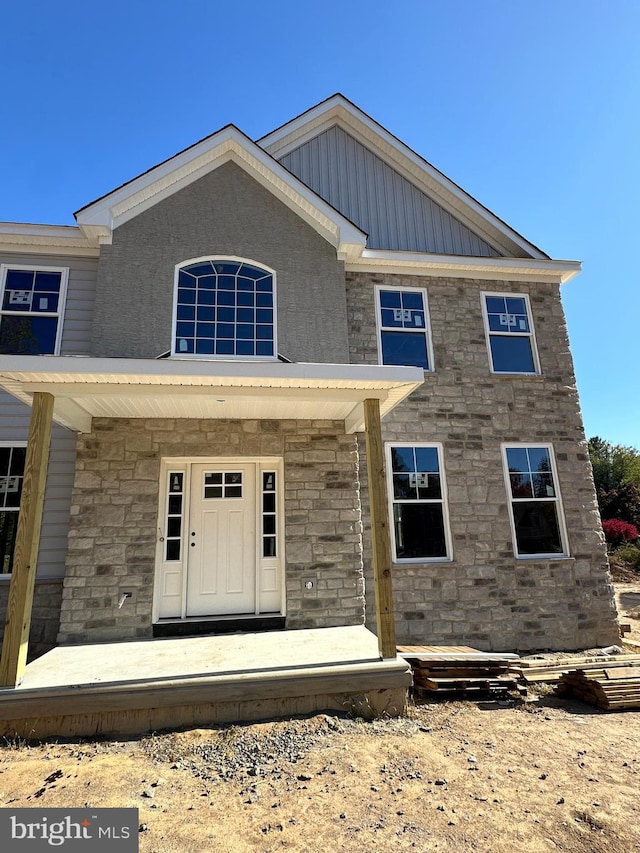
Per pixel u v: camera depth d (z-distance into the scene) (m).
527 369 9.10
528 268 9.26
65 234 7.65
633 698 5.38
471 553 7.92
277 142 9.55
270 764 3.90
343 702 4.95
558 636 7.89
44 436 5.06
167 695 4.56
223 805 3.29
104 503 6.68
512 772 3.79
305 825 3.05
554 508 8.52
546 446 8.73
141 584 6.54
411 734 4.54
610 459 40.00
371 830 3.00
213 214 7.67
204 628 6.62
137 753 4.08
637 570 20.77
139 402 6.19
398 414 8.29
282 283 7.64
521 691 5.74
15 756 4.00
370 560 7.57
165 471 7.14
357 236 7.82
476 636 7.61
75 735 4.41
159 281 7.23
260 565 7.11
